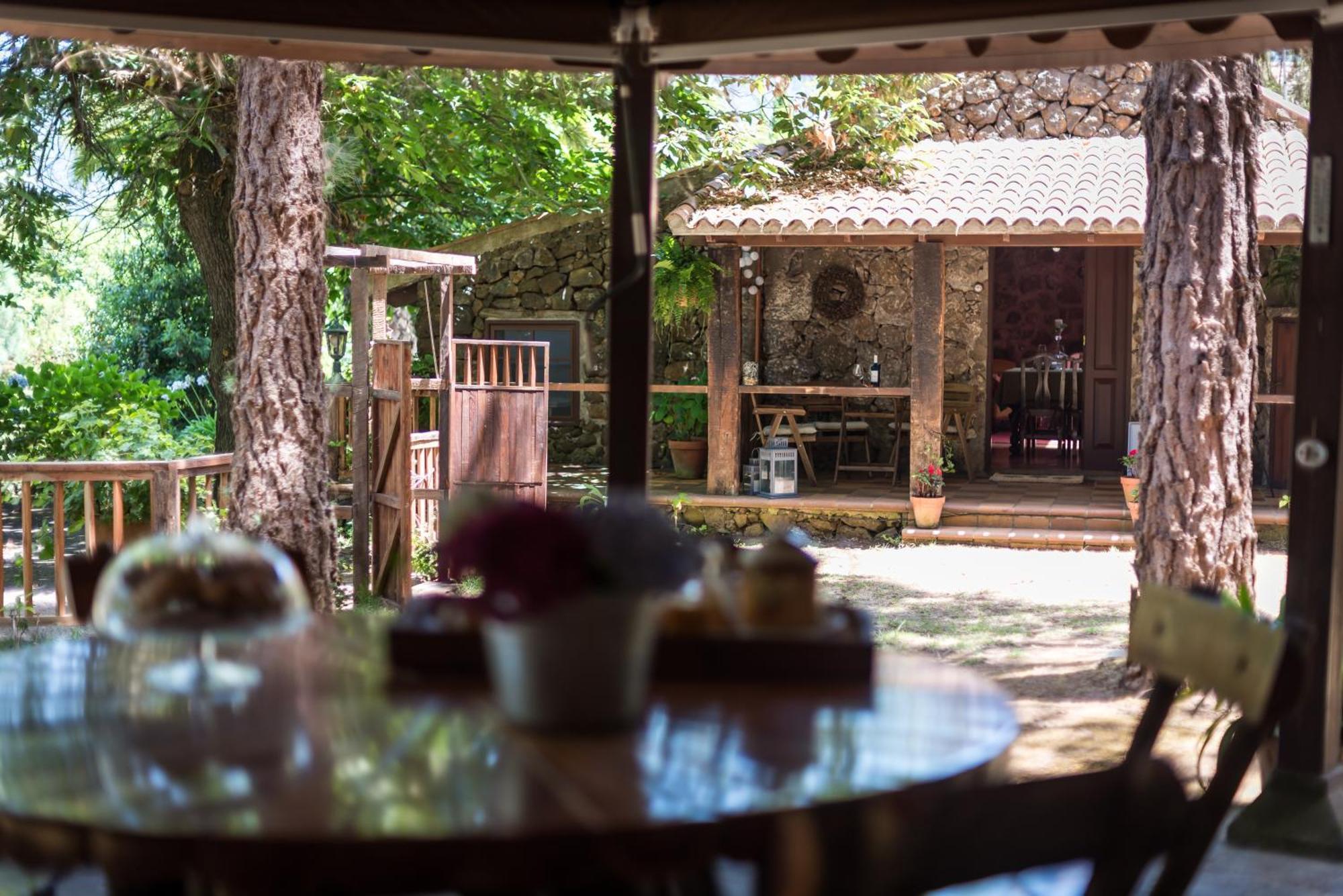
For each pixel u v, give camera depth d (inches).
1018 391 611.2
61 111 455.5
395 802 71.1
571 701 83.0
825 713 89.4
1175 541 243.4
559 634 81.7
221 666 101.3
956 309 565.6
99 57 401.7
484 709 88.8
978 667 273.3
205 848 66.6
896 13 145.0
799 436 528.4
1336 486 150.1
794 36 150.3
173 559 91.4
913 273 525.3
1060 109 571.8
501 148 555.5
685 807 71.0
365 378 353.7
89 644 111.3
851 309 576.1
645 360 158.9
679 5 154.7
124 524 355.9
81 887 131.2
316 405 283.1
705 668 96.7
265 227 276.2
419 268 374.3
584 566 81.4
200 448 427.2
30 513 299.9
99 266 933.8
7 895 127.2
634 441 159.6
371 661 102.8
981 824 81.2
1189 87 241.6
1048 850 83.6
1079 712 234.4
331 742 81.4
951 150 561.0
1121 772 88.4
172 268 835.4
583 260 609.6
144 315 844.6
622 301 159.5
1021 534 460.1
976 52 158.4
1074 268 676.7
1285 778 157.2
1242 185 244.7
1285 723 156.4
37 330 975.0
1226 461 243.1
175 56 385.4
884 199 489.7
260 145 275.9
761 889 72.3
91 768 76.7
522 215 644.7
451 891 68.9
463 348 618.5
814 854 71.7
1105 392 566.3
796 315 583.5
